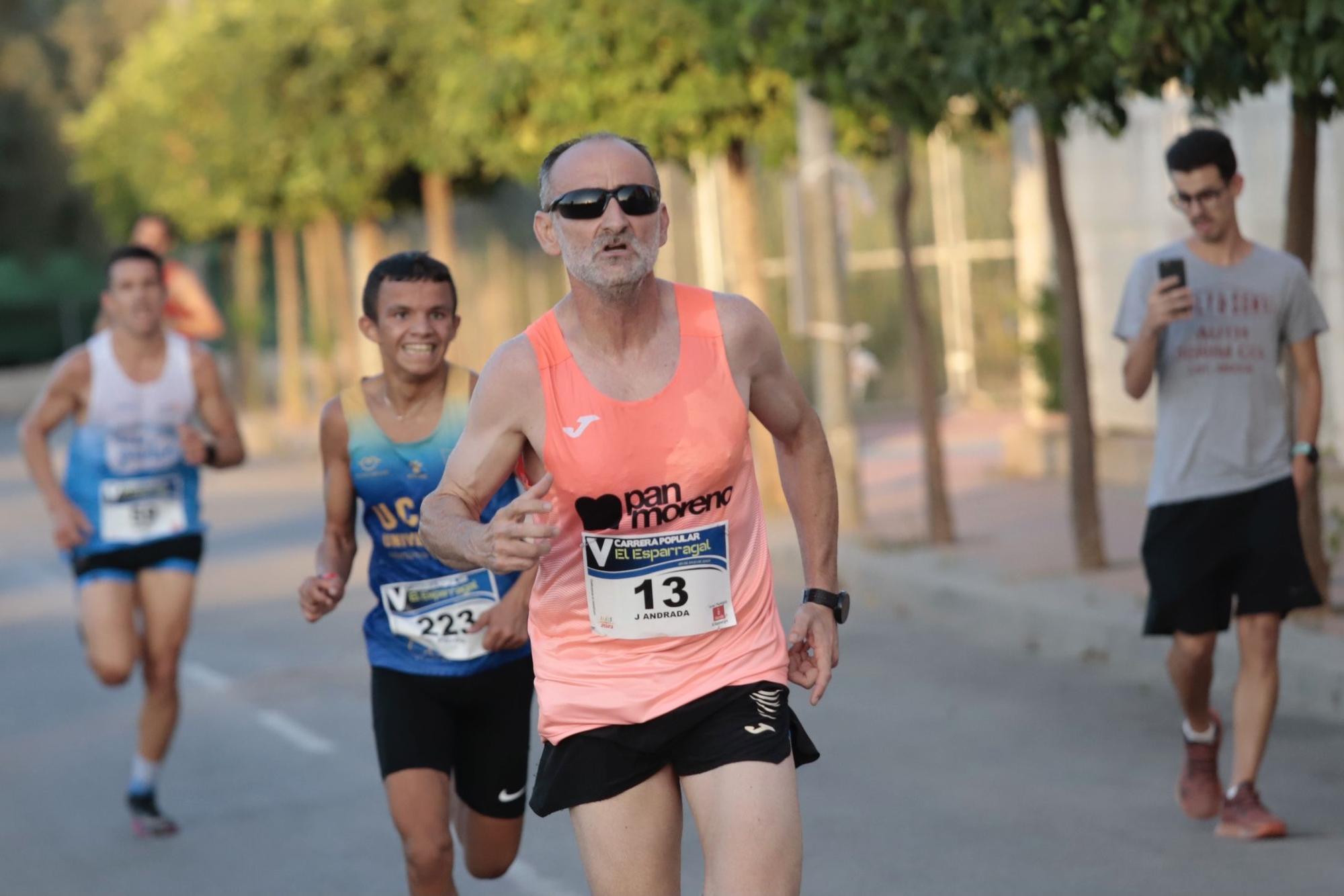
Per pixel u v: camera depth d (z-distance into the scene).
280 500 55.22
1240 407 16.42
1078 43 20.42
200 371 19.78
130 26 109.38
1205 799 17.06
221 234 83.19
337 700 25.73
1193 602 16.58
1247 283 16.45
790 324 63.59
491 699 13.59
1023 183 47.25
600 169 10.02
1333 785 18.03
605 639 10.59
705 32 34.25
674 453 10.35
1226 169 16.34
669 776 10.71
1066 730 21.28
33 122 110.44
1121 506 37.03
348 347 82.25
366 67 57.38
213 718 25.03
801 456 11.14
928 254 62.78
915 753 20.61
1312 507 23.61
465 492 10.52
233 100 60.50
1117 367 41.22
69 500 19.58
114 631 19.31
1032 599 27.08
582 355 10.36
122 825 19.70
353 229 81.50
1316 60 17.84
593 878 10.58
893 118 25.39
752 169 63.03
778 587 33.16
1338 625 23.17
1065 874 15.74
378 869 17.42
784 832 10.24
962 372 62.53
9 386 133.25
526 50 38.62
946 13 22.97
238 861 17.98
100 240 112.75
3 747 24.16
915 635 27.92
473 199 65.12
